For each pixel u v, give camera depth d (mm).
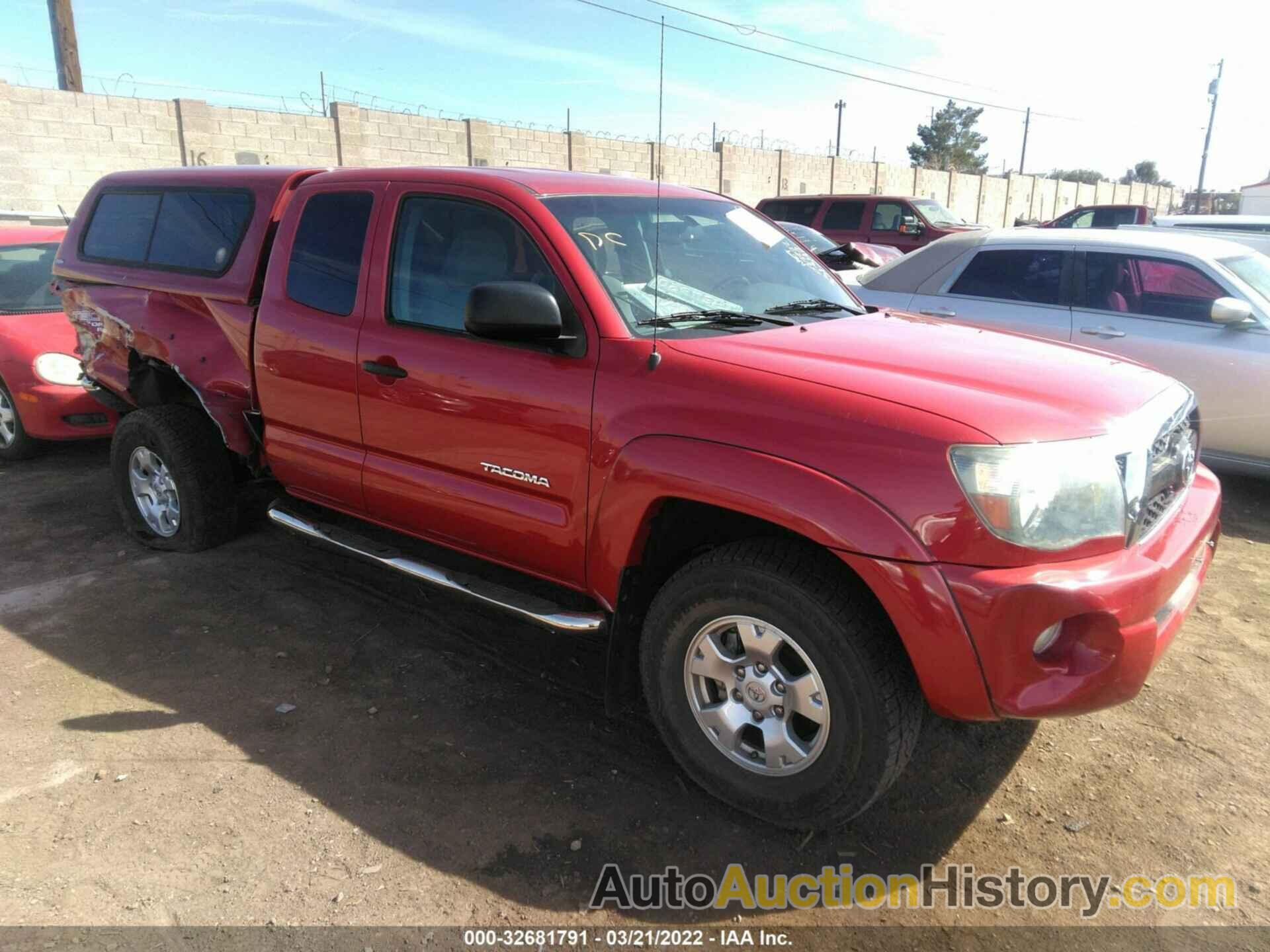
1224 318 5602
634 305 3068
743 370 2707
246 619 4125
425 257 3465
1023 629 2336
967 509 2336
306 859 2648
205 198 4496
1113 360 3258
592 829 2791
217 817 2820
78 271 5055
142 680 3621
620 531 2855
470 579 3439
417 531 3689
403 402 3447
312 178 3947
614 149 27438
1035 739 3268
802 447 2508
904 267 7105
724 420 2643
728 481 2574
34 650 3850
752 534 2877
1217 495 3227
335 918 2432
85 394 6191
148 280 4629
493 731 3295
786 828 2795
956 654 2363
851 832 2801
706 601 2734
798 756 2672
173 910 2451
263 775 3031
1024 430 2420
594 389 2910
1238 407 5680
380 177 3686
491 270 3271
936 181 37250
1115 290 6137
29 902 2471
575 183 3529
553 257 3084
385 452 3609
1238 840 2752
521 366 3090
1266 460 5734
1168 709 3449
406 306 3494
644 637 2947
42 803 2877
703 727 2850
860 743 2516
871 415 2477
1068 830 2799
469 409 3229
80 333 5070
